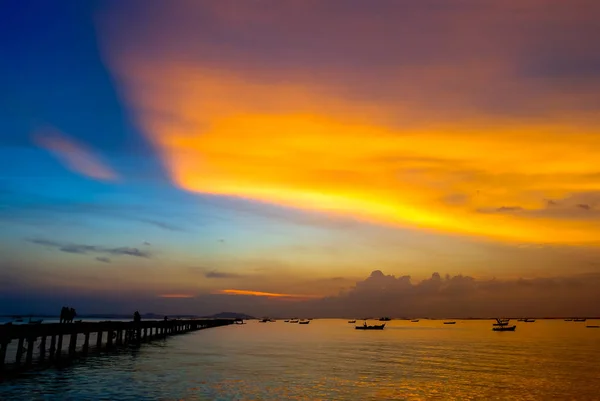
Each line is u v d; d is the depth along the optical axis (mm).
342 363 47781
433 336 120625
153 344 66938
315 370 41438
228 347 65625
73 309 46625
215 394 28875
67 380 32094
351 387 32938
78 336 82875
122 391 28812
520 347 78000
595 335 135000
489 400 30031
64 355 47250
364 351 64812
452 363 49969
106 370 37188
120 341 63156
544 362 52250
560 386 35406
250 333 119188
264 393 29812
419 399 29672
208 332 113938
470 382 36531
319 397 29266
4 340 34062
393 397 29969
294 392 30500
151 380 32969
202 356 51000
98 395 27484
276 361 48312
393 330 173750
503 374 41250
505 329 168375
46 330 39562
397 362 50000
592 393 32781
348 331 153875
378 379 36875
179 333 99125
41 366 38594
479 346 80000
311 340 91562
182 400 26922
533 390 33594
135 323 66125
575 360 54969
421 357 56594
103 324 52406
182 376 35281
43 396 26812
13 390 28234
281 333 126500
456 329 192000
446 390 32844
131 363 42312
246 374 37594
